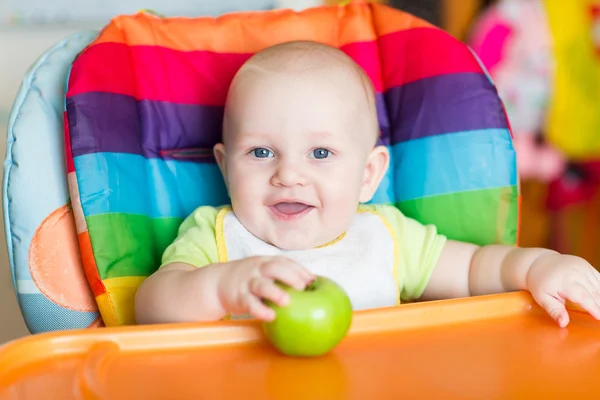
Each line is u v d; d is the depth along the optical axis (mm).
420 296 1161
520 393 643
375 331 822
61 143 1076
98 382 678
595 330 839
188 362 736
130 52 1181
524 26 2490
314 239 1081
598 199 2506
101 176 1034
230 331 790
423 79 1203
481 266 1090
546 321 877
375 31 1274
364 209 1196
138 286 1041
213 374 703
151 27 1213
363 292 1083
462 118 1173
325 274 1074
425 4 2631
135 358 749
